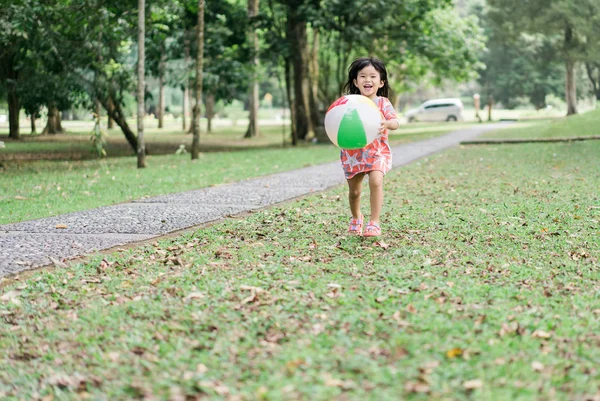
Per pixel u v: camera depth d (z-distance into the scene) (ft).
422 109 211.20
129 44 72.18
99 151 71.67
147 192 38.91
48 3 62.59
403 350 12.38
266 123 214.28
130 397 11.24
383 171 23.06
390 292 16.28
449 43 108.78
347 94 23.40
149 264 20.10
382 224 26.23
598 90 218.79
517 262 19.79
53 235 24.94
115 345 13.52
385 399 10.53
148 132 152.25
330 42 109.81
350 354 12.33
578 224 26.11
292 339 13.29
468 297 15.84
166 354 12.84
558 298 15.87
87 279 18.51
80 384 11.84
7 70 76.23
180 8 66.33
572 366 11.75
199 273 18.78
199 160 65.92
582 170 47.06
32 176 50.60
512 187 38.32
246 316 14.76
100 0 64.85
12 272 19.29
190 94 144.77
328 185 40.96
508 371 11.52
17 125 116.16
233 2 100.37
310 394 10.72
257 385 11.21
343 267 19.13
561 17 158.71
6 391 11.87
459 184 40.27
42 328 14.88
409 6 94.79
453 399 10.53
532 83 234.38
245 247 22.13
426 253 21.01
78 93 72.28
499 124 161.07
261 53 96.58
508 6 164.14
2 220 29.22
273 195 36.14
